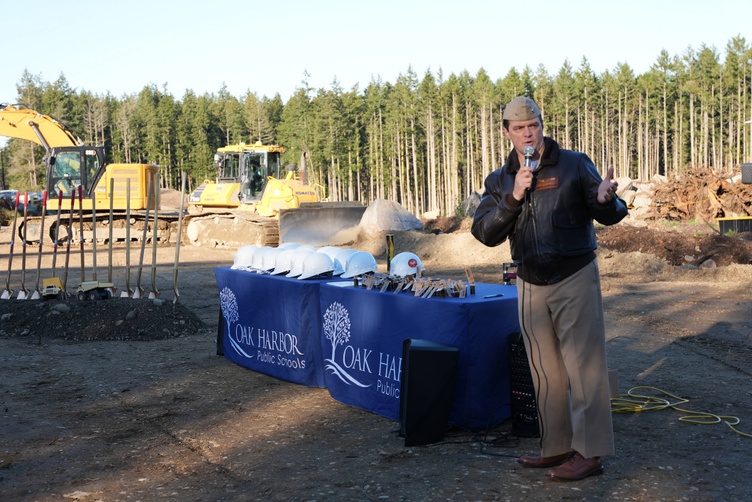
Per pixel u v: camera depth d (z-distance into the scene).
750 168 8.47
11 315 9.60
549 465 4.29
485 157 80.56
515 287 5.48
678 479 4.07
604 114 95.81
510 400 5.00
